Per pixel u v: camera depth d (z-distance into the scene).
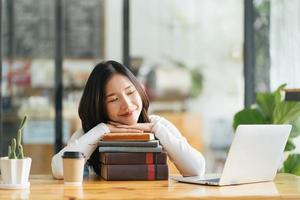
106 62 2.64
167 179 2.33
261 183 2.28
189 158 2.58
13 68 5.98
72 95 6.00
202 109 6.14
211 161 6.09
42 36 6.01
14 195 1.91
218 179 2.30
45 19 6.01
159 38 6.14
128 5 6.08
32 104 5.97
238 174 2.20
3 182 2.11
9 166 2.09
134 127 2.57
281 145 2.35
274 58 5.39
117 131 2.53
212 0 6.15
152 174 2.32
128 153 2.31
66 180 2.19
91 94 2.61
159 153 2.33
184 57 6.17
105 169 2.31
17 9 5.98
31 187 2.13
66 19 6.03
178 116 6.12
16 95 5.98
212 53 6.16
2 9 5.97
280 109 4.06
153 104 6.14
